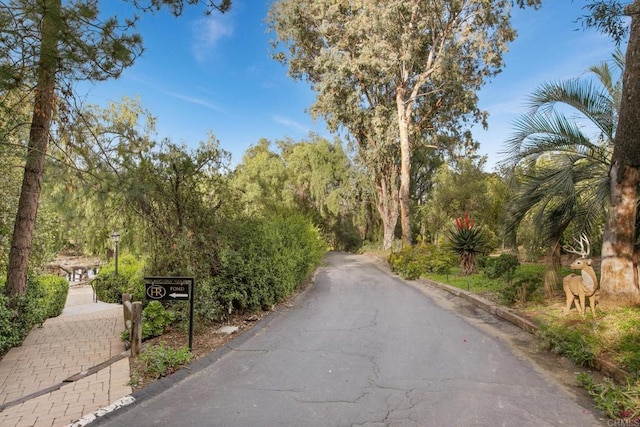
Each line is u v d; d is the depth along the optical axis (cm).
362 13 2111
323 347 594
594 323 570
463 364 508
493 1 2020
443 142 2728
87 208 998
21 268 725
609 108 745
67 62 494
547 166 785
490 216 2220
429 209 2597
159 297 577
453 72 2159
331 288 1241
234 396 423
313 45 2706
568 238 968
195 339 650
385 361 524
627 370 431
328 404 398
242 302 804
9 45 459
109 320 929
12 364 589
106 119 753
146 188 673
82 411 398
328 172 3403
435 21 2167
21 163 859
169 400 417
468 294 969
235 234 841
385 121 2459
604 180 688
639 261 702
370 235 3919
